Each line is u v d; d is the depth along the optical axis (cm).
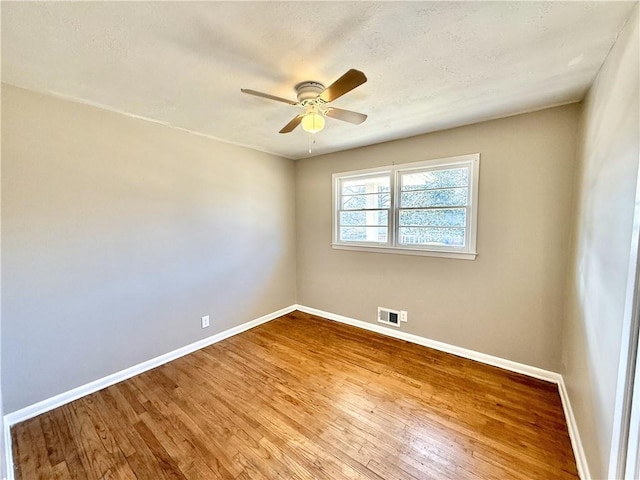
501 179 253
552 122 229
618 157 125
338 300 384
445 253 288
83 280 223
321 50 150
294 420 197
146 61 159
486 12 122
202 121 257
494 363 267
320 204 393
